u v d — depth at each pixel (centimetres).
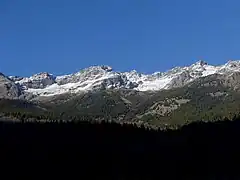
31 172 16300
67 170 16962
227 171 16862
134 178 16762
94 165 17638
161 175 17075
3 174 15712
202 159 18162
